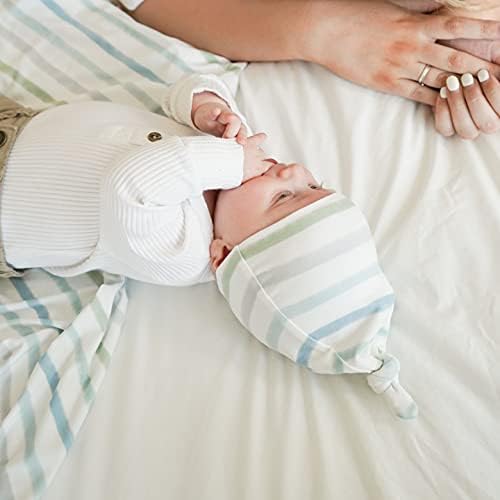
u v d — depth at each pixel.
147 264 0.85
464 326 0.84
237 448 0.79
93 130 0.89
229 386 0.84
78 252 0.90
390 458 0.76
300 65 1.12
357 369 0.81
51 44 1.15
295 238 0.82
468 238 0.90
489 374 0.80
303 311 0.81
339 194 0.87
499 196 0.94
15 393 0.84
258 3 1.12
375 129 1.03
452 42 1.02
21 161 0.89
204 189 0.84
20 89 1.11
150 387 0.85
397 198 0.96
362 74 1.06
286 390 0.84
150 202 0.79
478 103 0.97
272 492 0.75
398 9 1.06
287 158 1.01
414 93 1.04
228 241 0.86
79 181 0.86
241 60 1.16
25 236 0.90
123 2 1.21
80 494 0.77
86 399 0.83
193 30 1.17
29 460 0.78
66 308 0.92
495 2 1.00
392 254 0.90
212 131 0.93
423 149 1.01
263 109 1.07
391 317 0.86
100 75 1.12
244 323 0.86
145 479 0.78
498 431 0.77
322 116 1.04
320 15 1.07
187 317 0.91
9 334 0.88
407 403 0.78
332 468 0.76
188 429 0.81
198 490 0.76
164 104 0.98
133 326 0.91
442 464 0.75
